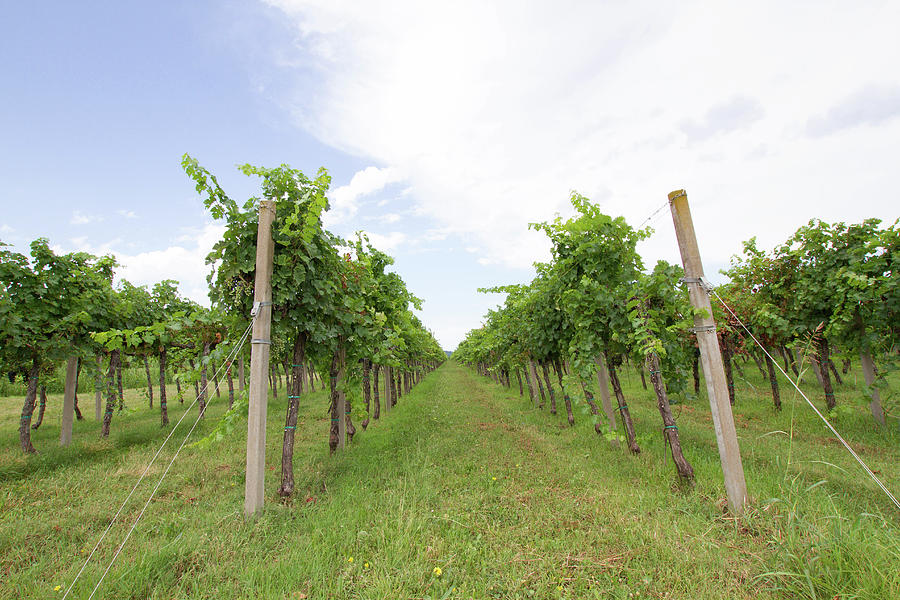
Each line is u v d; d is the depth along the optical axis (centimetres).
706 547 338
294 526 414
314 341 580
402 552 338
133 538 392
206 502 487
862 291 754
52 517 462
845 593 260
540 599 282
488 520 407
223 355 517
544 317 867
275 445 809
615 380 692
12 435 1070
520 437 816
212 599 290
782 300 960
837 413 838
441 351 3812
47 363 912
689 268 452
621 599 276
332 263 591
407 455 670
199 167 454
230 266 500
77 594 297
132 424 1221
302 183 539
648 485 502
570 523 394
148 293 1167
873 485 473
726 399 427
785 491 425
